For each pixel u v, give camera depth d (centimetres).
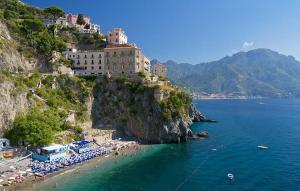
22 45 15300
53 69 15425
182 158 11069
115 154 11381
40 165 9338
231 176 8881
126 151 11912
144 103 14338
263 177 8938
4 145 10394
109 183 8344
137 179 8719
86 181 8431
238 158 11125
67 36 19775
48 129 10725
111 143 12762
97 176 8894
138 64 16975
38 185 7944
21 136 10388
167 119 13800
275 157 11281
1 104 10669
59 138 11469
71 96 14075
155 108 14075
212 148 12719
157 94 14212
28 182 8112
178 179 8762
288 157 11269
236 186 8212
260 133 16762
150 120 14000
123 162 10406
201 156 11375
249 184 8356
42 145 10375
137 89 14738
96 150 11362
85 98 14288
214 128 18750
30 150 10338
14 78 12175
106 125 14388
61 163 9725
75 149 11081
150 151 12062
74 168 9556
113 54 16938
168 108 14138
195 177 8956
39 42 15925
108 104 14800
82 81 14850
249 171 9525
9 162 9400
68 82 14362
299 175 9088
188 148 12725
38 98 12488
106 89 15062
